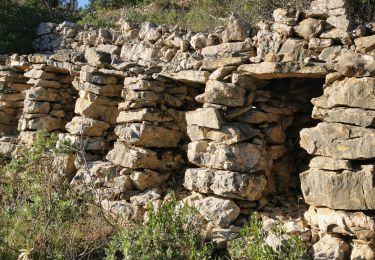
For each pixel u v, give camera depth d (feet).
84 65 25.43
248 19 37.50
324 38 18.12
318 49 18.19
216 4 44.45
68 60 26.32
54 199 19.58
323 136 16.24
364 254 14.78
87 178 22.97
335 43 17.97
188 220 17.15
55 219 19.01
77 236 18.97
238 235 17.34
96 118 24.86
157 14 53.06
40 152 21.62
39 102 27.35
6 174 23.75
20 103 30.78
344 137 15.76
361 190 15.16
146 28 26.20
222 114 19.20
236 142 18.60
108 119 25.18
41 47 33.81
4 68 30.32
